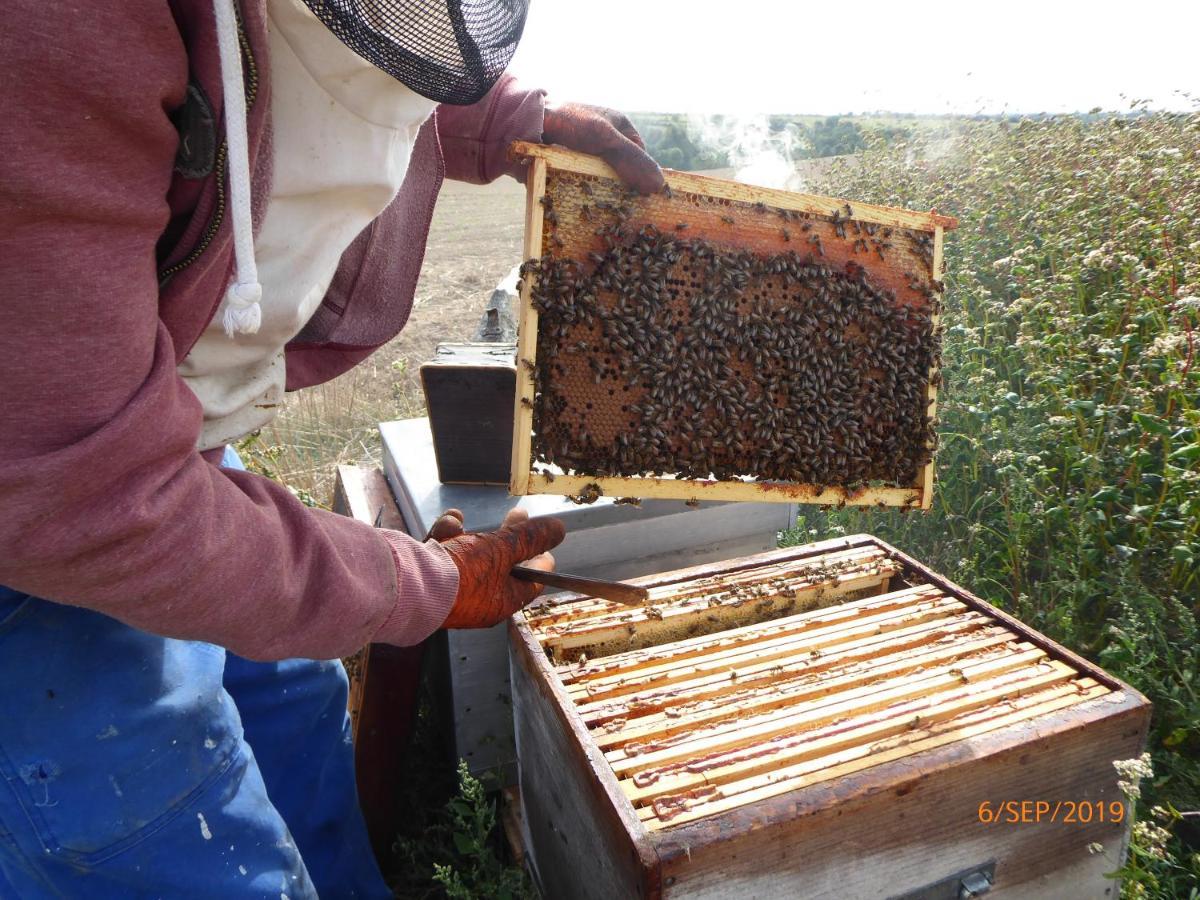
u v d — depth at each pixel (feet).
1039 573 11.41
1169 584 9.84
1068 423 10.79
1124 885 6.82
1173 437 10.05
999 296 16.30
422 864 8.80
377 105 4.76
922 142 24.68
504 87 7.48
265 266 5.07
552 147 6.66
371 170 5.00
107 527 3.46
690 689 6.41
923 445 8.07
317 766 7.40
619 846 5.07
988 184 18.84
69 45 3.00
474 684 8.84
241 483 4.68
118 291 3.42
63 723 4.81
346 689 7.79
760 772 5.49
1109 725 5.94
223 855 5.35
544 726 6.62
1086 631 9.93
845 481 7.81
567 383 6.96
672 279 7.27
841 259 7.94
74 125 3.11
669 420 7.16
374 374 23.31
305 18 4.24
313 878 7.29
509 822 8.75
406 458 10.55
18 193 3.01
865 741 5.75
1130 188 15.16
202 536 3.88
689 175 7.23
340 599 4.64
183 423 3.85
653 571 9.69
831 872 5.34
